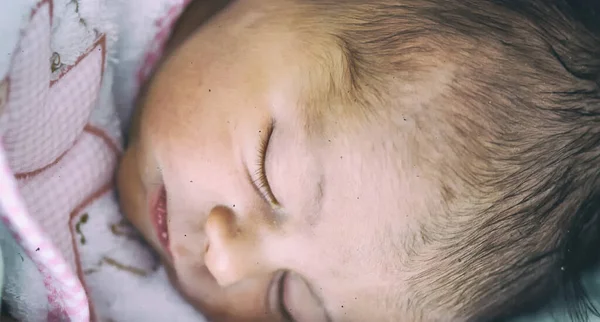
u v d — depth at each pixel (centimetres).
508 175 23
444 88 22
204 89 23
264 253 23
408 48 23
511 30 23
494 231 23
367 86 22
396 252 23
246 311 25
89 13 23
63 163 23
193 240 24
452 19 23
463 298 24
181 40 25
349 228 22
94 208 24
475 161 22
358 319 24
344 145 22
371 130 22
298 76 23
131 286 25
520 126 23
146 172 24
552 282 25
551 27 24
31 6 21
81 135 24
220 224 23
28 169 22
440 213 22
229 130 23
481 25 23
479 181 22
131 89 26
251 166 23
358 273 23
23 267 21
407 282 23
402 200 22
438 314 24
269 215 23
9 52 21
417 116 22
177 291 26
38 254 20
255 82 23
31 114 21
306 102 23
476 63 23
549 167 23
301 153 22
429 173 22
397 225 22
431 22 23
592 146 24
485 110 23
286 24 23
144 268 26
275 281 24
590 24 25
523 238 24
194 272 24
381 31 23
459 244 23
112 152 25
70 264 23
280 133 22
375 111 22
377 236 22
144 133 24
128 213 25
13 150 21
